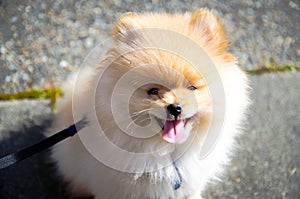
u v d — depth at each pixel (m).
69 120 0.62
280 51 0.88
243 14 0.93
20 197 0.67
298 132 0.77
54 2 0.91
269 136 0.76
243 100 0.57
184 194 0.61
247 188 0.69
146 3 0.93
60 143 0.65
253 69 0.85
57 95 0.78
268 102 0.81
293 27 0.93
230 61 0.56
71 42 0.85
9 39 0.85
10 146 0.71
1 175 0.68
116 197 0.60
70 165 0.64
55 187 0.68
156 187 0.58
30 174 0.69
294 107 0.81
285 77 0.85
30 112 0.76
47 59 0.82
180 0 0.94
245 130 0.77
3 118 0.75
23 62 0.82
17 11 0.89
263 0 0.96
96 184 0.60
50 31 0.87
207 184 0.69
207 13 0.57
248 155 0.73
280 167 0.73
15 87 0.78
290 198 0.69
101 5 0.92
